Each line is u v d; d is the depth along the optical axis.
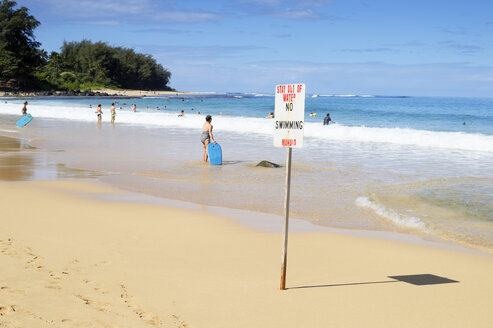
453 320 4.13
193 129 31.12
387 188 11.38
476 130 39.75
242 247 6.46
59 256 5.70
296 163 15.91
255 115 59.06
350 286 4.96
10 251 5.80
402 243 6.83
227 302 4.41
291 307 4.33
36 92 133.88
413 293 4.78
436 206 9.40
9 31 137.50
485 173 13.89
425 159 17.34
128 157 16.91
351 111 78.12
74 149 19.23
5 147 19.61
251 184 11.88
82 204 9.12
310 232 7.44
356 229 7.68
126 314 4.02
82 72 175.38
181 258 5.86
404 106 106.56
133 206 9.10
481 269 5.67
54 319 3.87
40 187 10.82
